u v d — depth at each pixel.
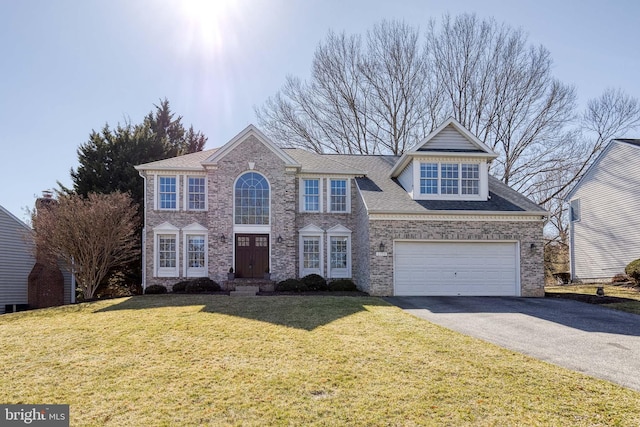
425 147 19.55
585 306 14.52
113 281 25.89
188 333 10.24
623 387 6.63
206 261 20.08
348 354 8.41
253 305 13.91
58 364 8.10
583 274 25.61
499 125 33.34
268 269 19.97
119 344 9.43
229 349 8.85
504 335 10.10
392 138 34.31
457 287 17.97
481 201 19.28
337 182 21.64
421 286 17.86
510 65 32.53
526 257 18.16
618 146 23.00
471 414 5.73
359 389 6.62
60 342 9.77
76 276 18.83
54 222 18.34
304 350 8.71
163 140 30.91
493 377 7.07
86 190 26.77
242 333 10.16
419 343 9.17
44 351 9.04
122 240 19.50
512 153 33.28
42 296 21.05
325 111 34.69
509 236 18.20
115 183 27.09
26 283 21.75
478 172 19.56
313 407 6.00
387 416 5.71
